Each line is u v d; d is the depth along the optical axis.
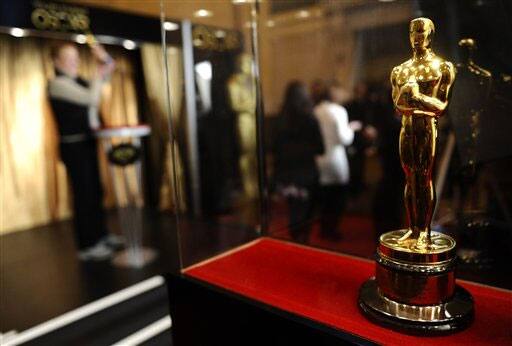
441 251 0.55
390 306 0.57
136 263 2.40
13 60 3.26
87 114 2.52
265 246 0.92
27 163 3.40
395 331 0.55
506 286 0.68
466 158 0.73
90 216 2.59
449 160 0.76
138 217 3.14
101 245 2.64
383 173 1.33
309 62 1.18
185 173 1.54
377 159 1.39
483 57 0.68
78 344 1.55
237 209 1.33
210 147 1.48
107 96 3.80
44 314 1.82
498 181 0.70
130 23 3.03
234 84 1.17
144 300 1.90
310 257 0.84
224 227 1.04
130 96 3.98
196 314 0.74
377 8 0.92
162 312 1.77
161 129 3.90
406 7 0.83
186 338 0.77
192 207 1.50
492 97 0.68
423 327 0.53
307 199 1.44
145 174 4.05
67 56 2.43
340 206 1.42
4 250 2.86
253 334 0.65
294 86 1.30
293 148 1.42
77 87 2.44
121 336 1.59
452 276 0.56
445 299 0.56
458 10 0.69
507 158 0.69
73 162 2.49
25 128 3.37
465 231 0.75
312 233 1.03
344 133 1.51
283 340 0.61
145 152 4.00
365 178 1.47
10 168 3.32
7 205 3.32
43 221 3.52
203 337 0.74
